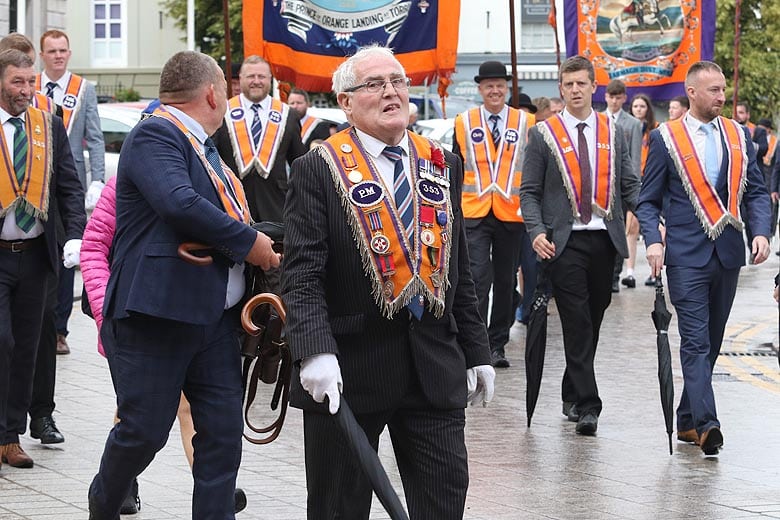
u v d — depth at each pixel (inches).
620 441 345.4
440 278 202.2
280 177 421.1
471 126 469.7
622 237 365.7
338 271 203.0
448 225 204.7
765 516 270.2
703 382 328.8
